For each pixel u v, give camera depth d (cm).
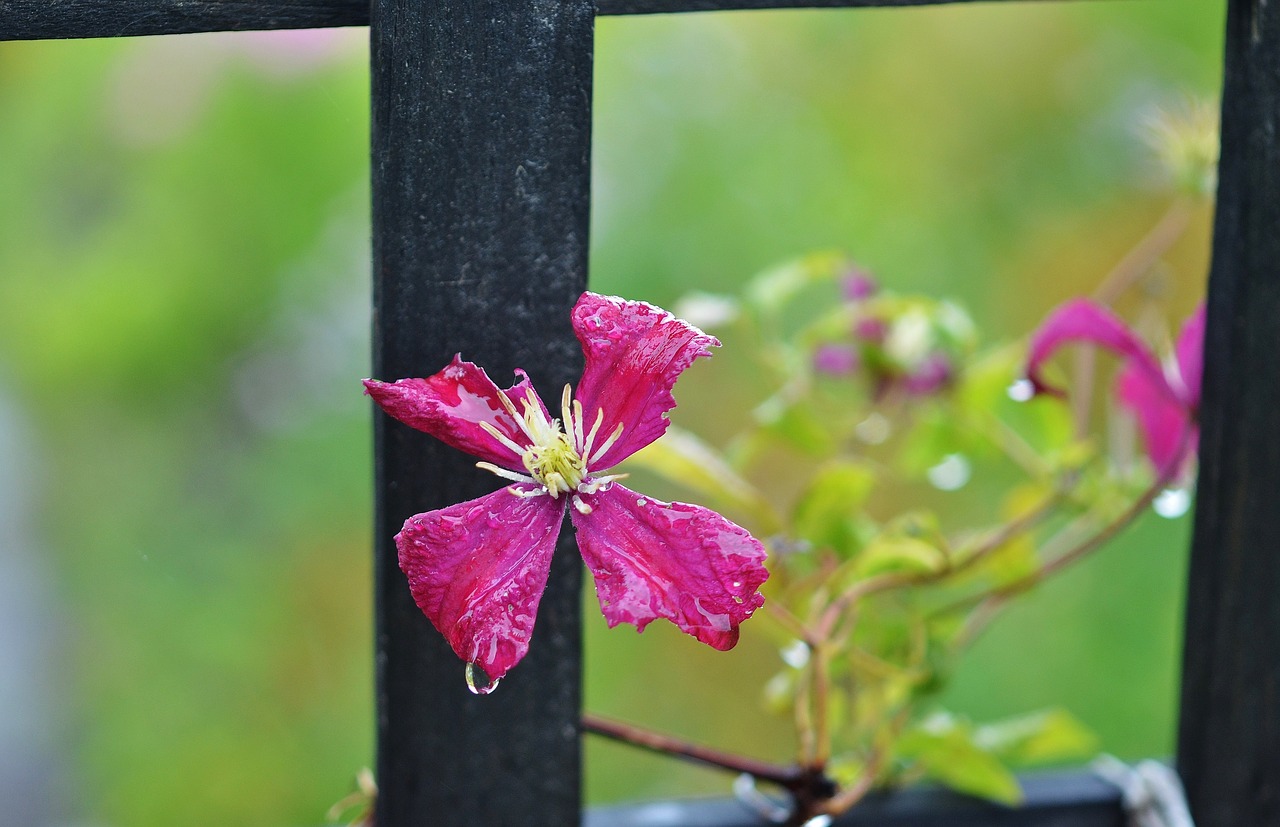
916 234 121
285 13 56
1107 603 110
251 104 138
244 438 134
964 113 124
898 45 125
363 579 126
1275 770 61
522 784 58
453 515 53
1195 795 61
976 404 69
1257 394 59
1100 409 103
